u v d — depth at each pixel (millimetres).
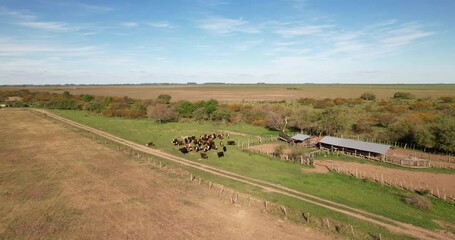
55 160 46219
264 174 41125
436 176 40719
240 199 32719
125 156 49250
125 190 34750
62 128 74188
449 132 50750
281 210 30156
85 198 32344
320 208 30562
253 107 104750
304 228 26750
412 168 44219
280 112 84375
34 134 66188
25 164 43906
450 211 30547
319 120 71688
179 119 92188
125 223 27125
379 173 41938
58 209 29688
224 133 70812
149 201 31891
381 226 27000
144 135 67688
